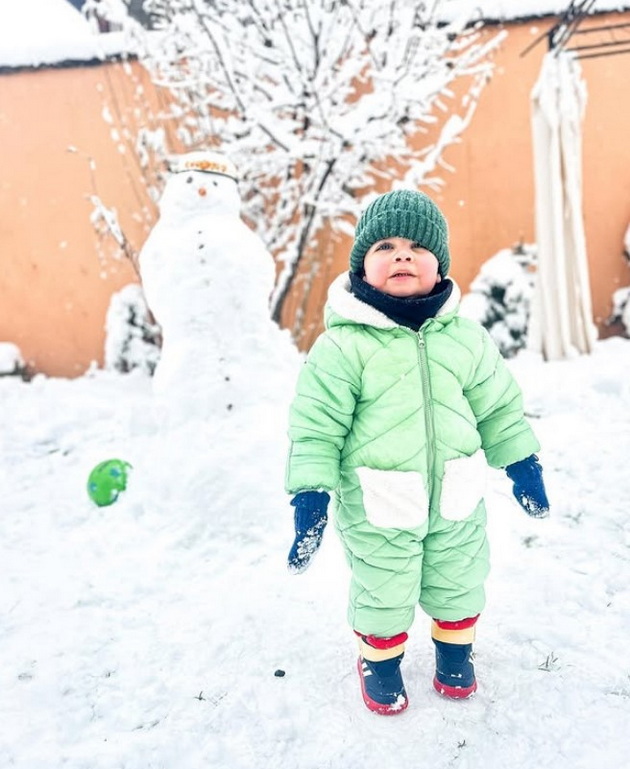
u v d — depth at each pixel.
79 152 7.63
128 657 2.37
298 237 7.29
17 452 5.46
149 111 8.16
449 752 1.82
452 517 1.83
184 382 3.68
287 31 6.41
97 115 8.35
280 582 2.79
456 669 2.00
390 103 6.61
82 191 8.54
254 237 3.99
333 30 6.84
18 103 8.45
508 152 8.11
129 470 4.00
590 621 2.38
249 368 3.74
